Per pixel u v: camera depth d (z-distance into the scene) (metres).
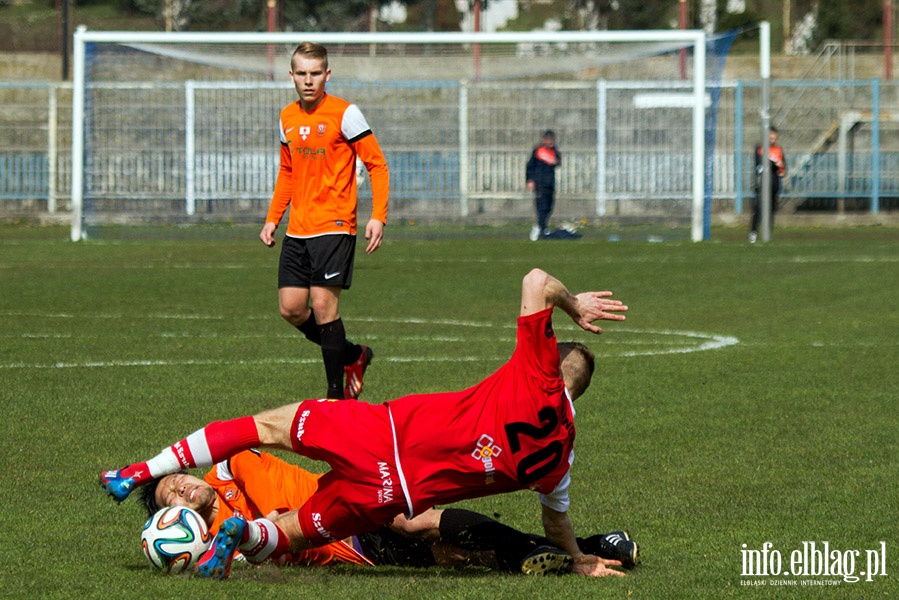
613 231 65.38
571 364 11.75
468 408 11.16
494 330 30.11
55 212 73.00
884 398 20.86
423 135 69.12
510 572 11.77
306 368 23.80
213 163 64.44
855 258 48.47
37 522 13.09
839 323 31.20
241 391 21.17
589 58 64.44
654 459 16.48
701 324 31.30
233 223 64.81
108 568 11.39
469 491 11.28
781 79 84.50
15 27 88.88
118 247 55.34
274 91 64.81
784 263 46.41
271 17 80.31
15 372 22.84
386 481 11.08
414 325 31.05
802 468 15.95
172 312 33.12
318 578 11.35
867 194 74.06
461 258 49.91
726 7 95.44
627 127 67.12
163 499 12.04
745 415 19.45
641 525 13.34
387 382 22.38
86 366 23.72
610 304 11.75
